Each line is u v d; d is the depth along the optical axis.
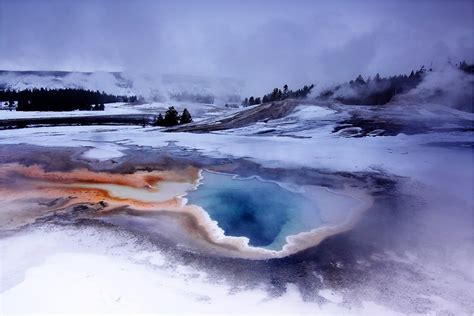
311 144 25.61
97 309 6.64
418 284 7.99
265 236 10.73
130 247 9.45
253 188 15.73
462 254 9.34
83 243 9.52
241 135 31.45
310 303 7.31
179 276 8.10
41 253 8.83
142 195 14.50
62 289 7.20
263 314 6.89
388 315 6.96
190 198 14.30
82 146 25.22
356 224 11.57
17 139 28.39
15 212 12.00
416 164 18.91
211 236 10.59
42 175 17.36
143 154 22.59
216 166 19.55
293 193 14.97
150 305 6.90
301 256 9.37
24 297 6.88
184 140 28.34
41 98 74.50
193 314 6.73
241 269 8.59
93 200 13.63
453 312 7.05
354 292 7.71
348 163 19.47
